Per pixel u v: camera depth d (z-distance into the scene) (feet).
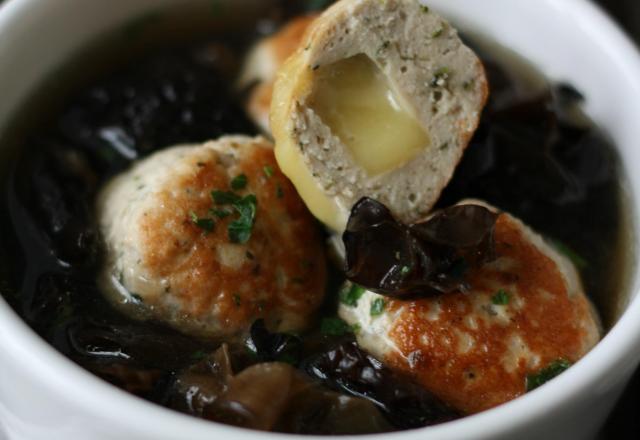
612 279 0.84
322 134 0.77
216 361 0.75
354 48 0.77
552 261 0.79
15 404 0.73
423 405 0.74
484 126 0.86
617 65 0.89
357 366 0.75
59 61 0.93
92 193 0.87
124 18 0.97
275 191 0.81
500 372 0.75
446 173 0.80
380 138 0.79
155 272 0.77
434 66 0.79
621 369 0.70
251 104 0.93
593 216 0.88
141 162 0.86
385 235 0.76
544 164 0.87
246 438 0.64
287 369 0.74
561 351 0.76
